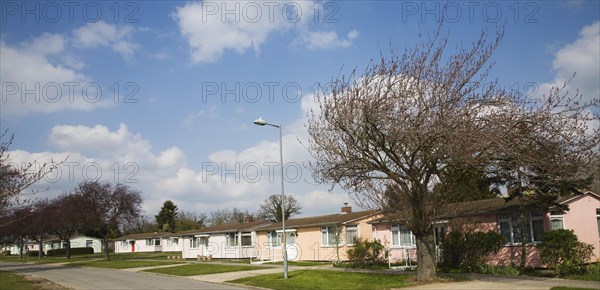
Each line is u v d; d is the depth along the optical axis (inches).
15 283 1063.0
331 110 851.4
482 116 755.4
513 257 1026.7
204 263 1648.6
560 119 750.5
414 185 822.5
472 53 781.9
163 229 3826.3
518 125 744.3
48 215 2406.5
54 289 942.4
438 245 1121.4
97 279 1181.7
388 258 1206.3
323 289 810.2
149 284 1018.1
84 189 2201.0
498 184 972.6
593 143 738.2
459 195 928.9
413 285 795.4
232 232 2001.7
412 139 761.0
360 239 1312.7
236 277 1090.1
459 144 727.7
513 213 1034.1
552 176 764.0
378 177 869.2
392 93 802.2
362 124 807.7
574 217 1030.4
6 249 4097.0
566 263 836.0
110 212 2209.6
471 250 1029.2
